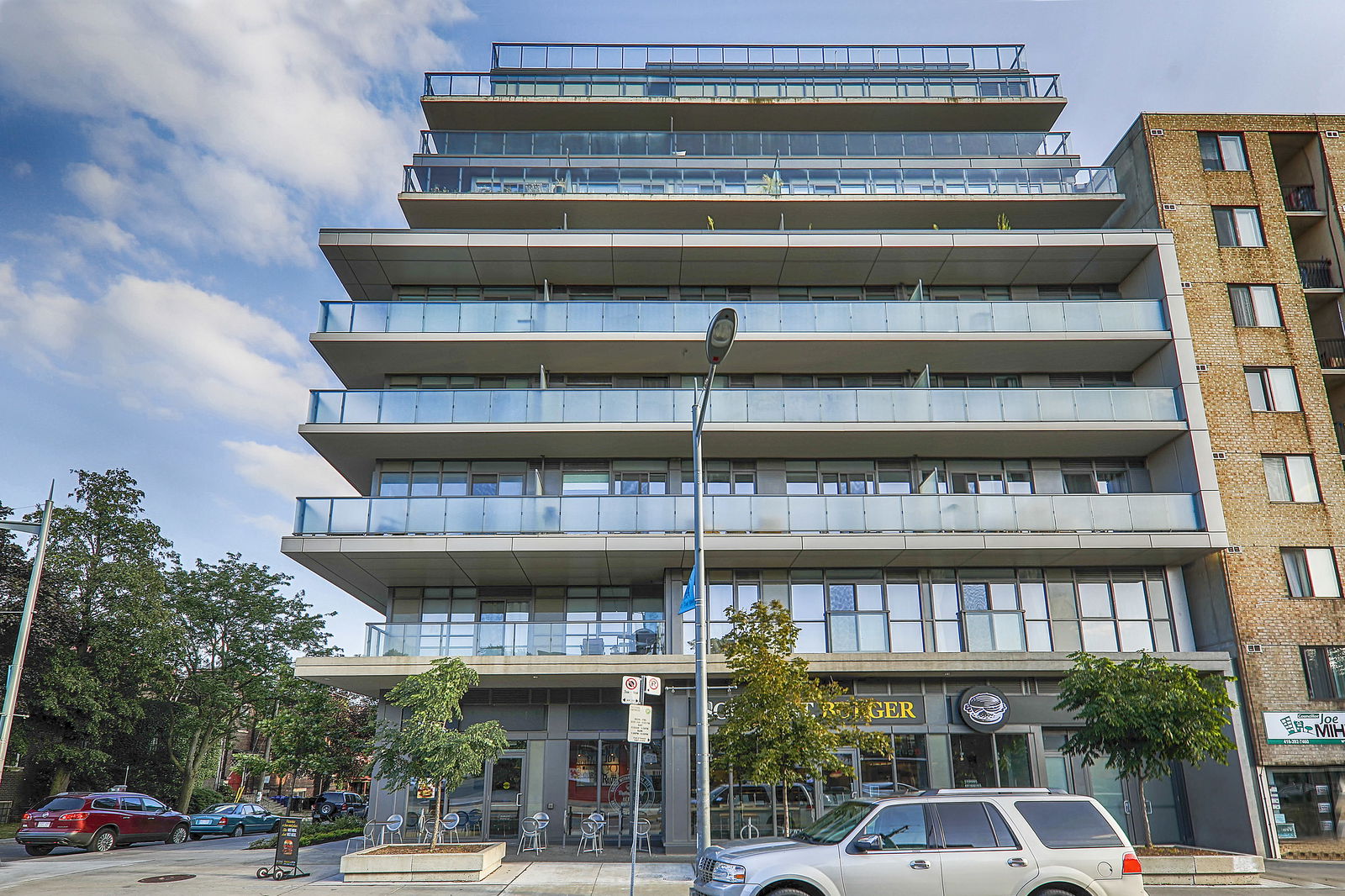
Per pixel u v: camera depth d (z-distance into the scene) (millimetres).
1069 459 26109
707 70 33844
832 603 24172
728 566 24000
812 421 23906
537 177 27734
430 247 25203
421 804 22469
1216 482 23766
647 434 23766
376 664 21797
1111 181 28312
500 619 25422
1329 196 27312
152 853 22641
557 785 22984
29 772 34906
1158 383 25625
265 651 43750
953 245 25594
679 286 27641
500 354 25125
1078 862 9977
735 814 21297
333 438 23875
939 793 10469
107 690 35188
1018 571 24766
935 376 26797
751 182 27906
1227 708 22141
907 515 23172
